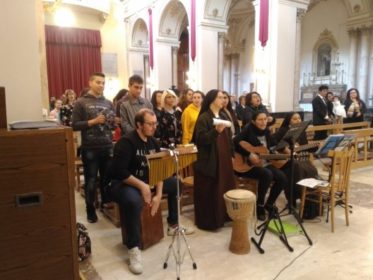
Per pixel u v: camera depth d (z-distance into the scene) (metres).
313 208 3.21
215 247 2.69
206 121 2.89
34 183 1.35
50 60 12.09
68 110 5.73
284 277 2.24
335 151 2.93
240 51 15.20
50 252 1.42
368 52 10.64
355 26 10.82
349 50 11.27
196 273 2.30
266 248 2.66
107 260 2.51
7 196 1.31
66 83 12.48
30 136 1.33
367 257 2.51
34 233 1.38
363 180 4.73
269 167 3.29
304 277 2.24
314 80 12.61
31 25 2.17
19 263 1.36
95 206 3.62
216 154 2.90
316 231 2.98
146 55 13.87
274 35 7.16
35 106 2.22
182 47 16.09
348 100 6.72
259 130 3.38
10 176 1.30
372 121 7.01
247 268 2.36
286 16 7.21
